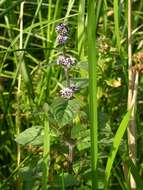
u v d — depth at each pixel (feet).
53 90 1.73
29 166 1.43
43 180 1.20
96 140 1.10
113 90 1.72
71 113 1.24
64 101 1.27
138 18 2.03
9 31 1.84
